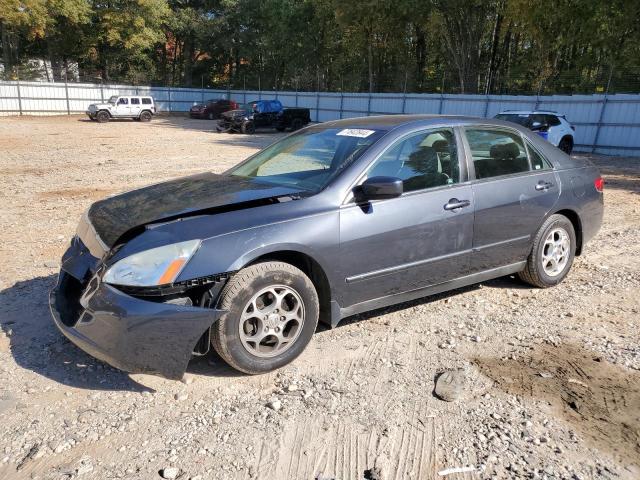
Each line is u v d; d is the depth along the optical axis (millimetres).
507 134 4703
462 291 4953
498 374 3471
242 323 3258
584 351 3797
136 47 46188
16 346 3756
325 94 38250
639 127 20938
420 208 3934
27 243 6336
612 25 23969
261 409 3062
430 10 32188
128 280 3027
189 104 47281
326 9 40531
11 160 14812
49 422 2920
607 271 5602
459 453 2691
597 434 2857
